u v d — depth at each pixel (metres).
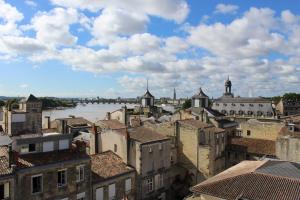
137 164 48.19
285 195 26.64
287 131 62.38
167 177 54.16
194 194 32.84
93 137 55.50
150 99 169.75
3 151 36.44
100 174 43.44
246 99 142.25
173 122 61.84
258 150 66.19
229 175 31.95
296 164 33.62
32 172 34.72
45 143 38.66
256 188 28.16
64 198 37.75
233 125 81.00
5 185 32.56
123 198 45.25
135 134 51.06
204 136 60.56
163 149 53.03
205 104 125.38
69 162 38.22
